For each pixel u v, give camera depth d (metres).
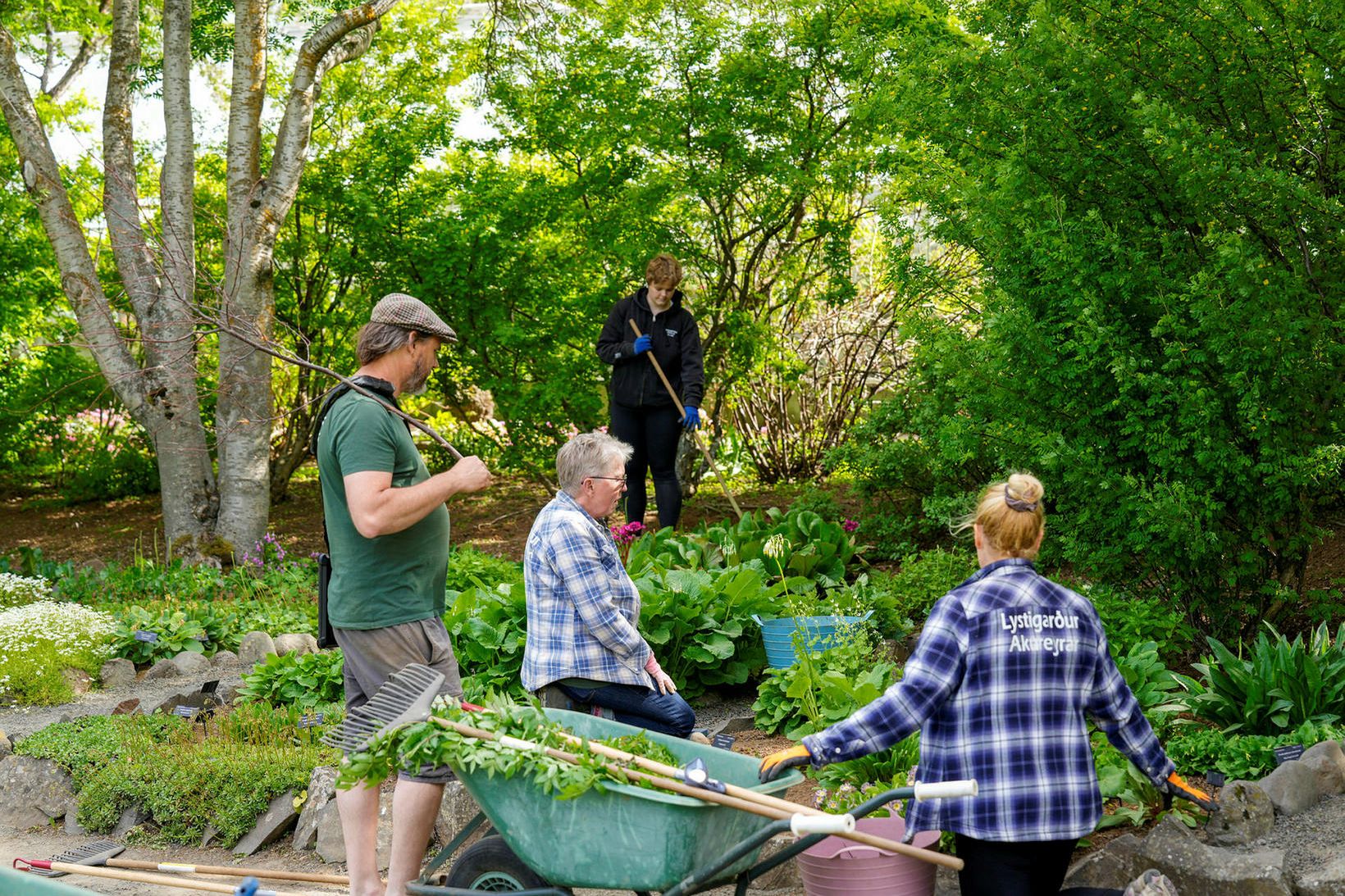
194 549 10.55
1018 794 2.87
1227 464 5.03
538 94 11.09
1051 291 5.42
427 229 11.14
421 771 3.54
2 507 15.08
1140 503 5.09
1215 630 5.49
